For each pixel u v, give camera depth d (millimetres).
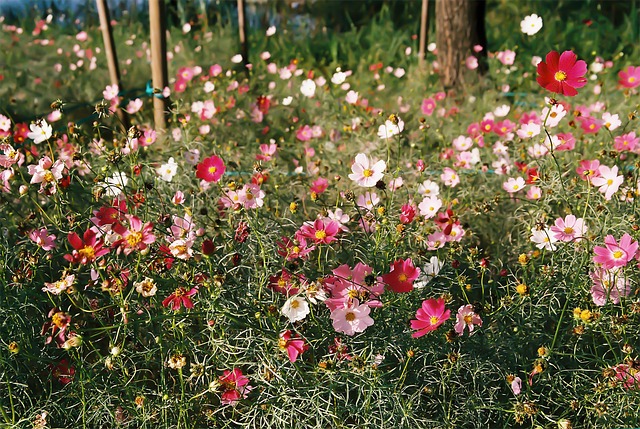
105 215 2510
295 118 5246
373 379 2312
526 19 3883
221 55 7625
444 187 3877
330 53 8680
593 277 2586
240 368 2533
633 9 8938
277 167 3891
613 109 4805
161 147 4238
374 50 8461
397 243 2764
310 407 2379
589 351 2688
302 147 4668
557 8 9883
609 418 2414
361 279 2406
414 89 6145
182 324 2416
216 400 2549
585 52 8492
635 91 5141
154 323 2572
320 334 2486
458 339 2523
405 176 3834
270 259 2648
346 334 2459
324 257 2934
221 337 2420
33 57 7664
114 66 5379
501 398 2570
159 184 3273
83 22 9508
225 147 4414
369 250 2762
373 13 10461
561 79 2520
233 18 9367
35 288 2656
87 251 2344
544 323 2711
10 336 2543
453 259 2936
